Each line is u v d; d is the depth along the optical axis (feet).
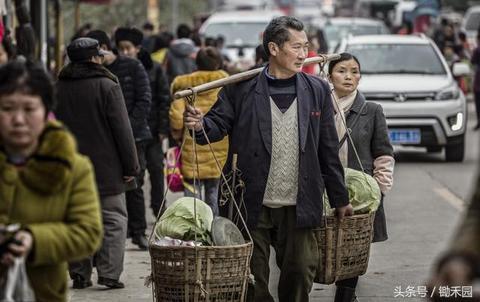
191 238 27.45
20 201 18.52
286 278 28.66
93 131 35.70
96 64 36.06
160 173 48.65
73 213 18.74
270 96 28.32
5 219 18.49
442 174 69.56
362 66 77.25
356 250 29.40
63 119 35.83
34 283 19.04
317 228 28.68
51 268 19.16
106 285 36.99
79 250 18.69
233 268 26.35
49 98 18.51
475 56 97.25
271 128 28.12
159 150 48.73
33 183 18.39
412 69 77.25
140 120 43.98
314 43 77.25
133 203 44.75
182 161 45.85
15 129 18.11
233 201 27.73
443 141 74.33
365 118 32.99
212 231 26.89
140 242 44.83
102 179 35.81
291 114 28.19
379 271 40.70
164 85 48.26
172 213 27.68
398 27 164.76
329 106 28.63
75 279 37.17
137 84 43.96
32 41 39.42
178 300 26.37
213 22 113.39
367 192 29.60
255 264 28.35
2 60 27.35
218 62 47.16
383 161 32.91
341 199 28.58
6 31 35.32
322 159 28.63
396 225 50.90
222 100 28.66
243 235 28.40
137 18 157.28
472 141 90.22
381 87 74.08
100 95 35.68
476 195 16.60
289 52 28.19
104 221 36.52
